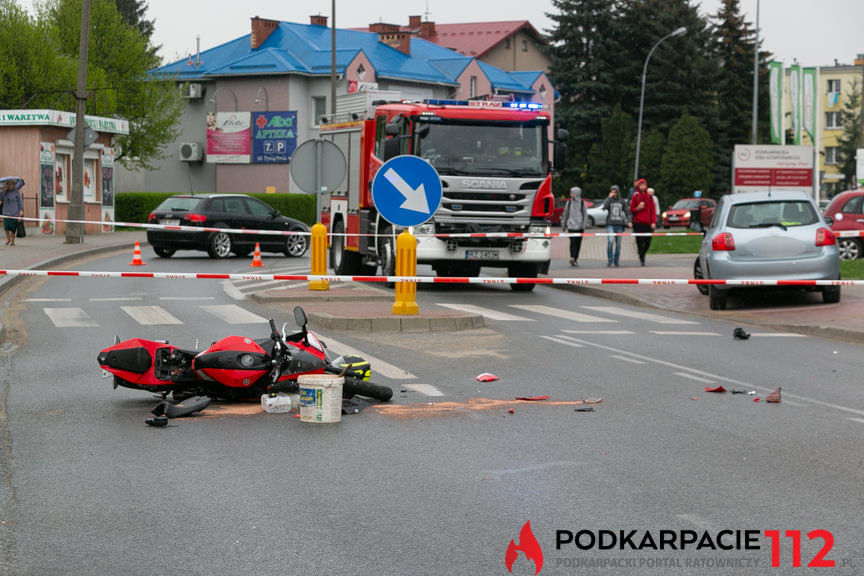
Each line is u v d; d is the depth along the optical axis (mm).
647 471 8914
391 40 86562
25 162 46812
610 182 93688
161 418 10719
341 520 7523
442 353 15711
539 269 30828
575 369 14375
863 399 12320
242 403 11977
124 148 74500
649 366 14695
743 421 11031
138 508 7816
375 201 18594
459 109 25562
